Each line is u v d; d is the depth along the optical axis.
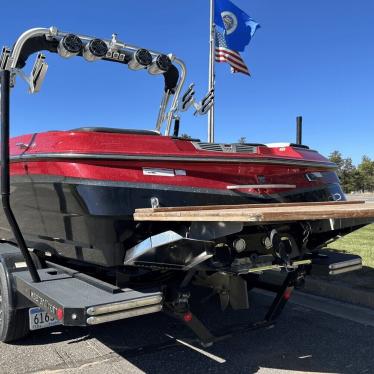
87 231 3.42
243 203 3.86
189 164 3.64
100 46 4.21
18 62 4.28
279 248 3.57
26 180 3.93
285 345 4.35
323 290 6.00
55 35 4.21
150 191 3.45
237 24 10.18
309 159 4.38
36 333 4.62
